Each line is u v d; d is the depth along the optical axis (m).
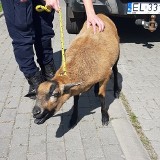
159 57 1.73
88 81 0.98
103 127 1.08
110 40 1.09
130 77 1.47
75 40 1.06
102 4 1.73
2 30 2.35
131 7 1.75
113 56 1.08
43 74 1.39
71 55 0.99
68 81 0.92
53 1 1.01
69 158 0.93
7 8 1.17
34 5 1.27
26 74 1.26
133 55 1.75
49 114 0.87
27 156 0.95
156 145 0.98
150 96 1.29
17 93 1.33
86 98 1.28
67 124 1.11
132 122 1.11
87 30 1.10
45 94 0.85
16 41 1.21
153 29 1.79
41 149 0.98
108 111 1.17
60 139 1.02
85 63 0.98
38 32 1.31
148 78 1.46
